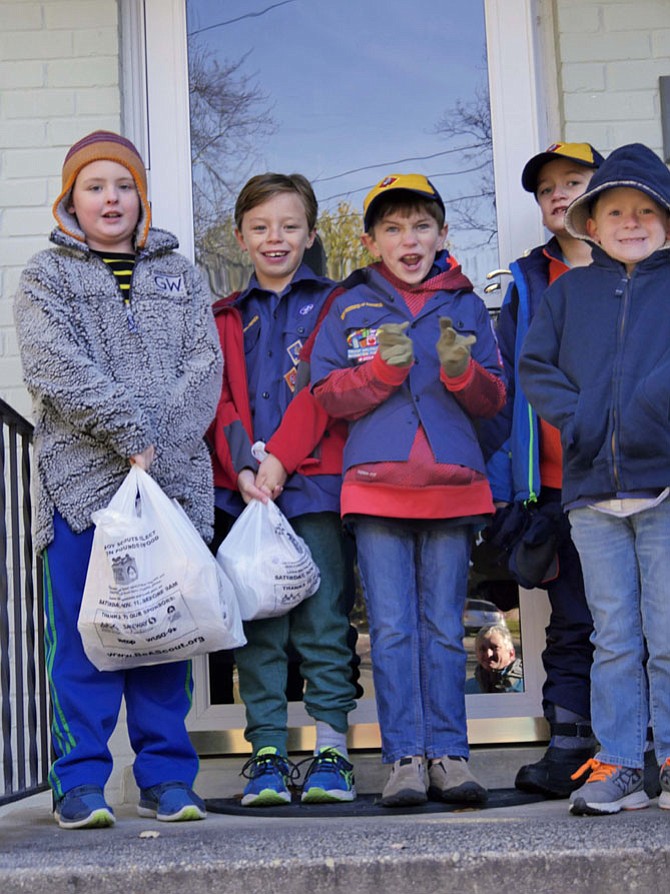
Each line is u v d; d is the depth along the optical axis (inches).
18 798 120.8
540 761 130.4
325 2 167.0
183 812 116.8
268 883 93.0
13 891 93.8
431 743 124.4
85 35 159.8
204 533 124.5
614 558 114.6
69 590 119.1
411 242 131.1
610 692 113.7
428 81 165.6
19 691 129.4
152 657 115.8
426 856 93.3
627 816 107.4
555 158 139.7
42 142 158.2
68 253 123.3
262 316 141.6
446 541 126.3
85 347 120.3
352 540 141.0
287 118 165.8
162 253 127.2
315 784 126.0
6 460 154.4
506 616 153.3
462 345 121.0
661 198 114.6
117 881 93.5
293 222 141.4
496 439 135.1
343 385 125.8
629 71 158.2
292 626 133.3
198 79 165.3
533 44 163.2
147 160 162.6
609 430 113.2
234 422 134.8
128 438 116.0
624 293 116.5
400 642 123.7
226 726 149.7
